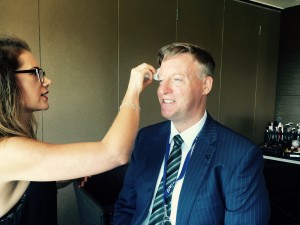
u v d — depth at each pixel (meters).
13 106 0.83
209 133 1.15
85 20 2.48
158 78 1.17
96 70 2.58
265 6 3.63
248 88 3.65
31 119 1.03
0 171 0.77
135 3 2.72
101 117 2.66
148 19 2.81
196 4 3.11
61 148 0.78
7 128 0.80
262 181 1.06
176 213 1.06
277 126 3.26
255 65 3.67
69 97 2.48
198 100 1.17
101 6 2.54
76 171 0.77
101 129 2.67
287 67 3.71
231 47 3.44
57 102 2.43
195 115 1.17
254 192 1.01
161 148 1.25
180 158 1.15
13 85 0.83
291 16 3.62
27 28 2.23
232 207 1.01
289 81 3.69
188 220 1.03
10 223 0.88
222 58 3.38
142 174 1.23
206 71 1.17
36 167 0.76
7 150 0.76
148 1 2.79
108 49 2.62
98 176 2.07
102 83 2.63
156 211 1.12
